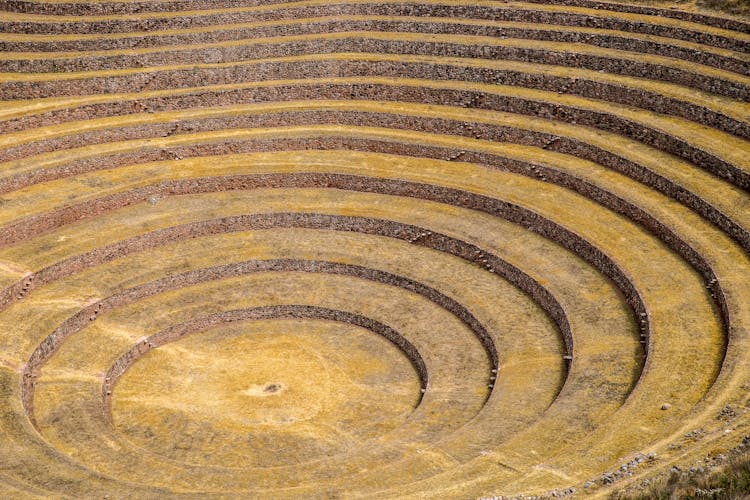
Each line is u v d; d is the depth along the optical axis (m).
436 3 69.06
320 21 68.88
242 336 48.66
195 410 43.16
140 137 61.28
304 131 61.75
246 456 39.94
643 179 52.06
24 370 43.12
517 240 51.00
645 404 36.00
